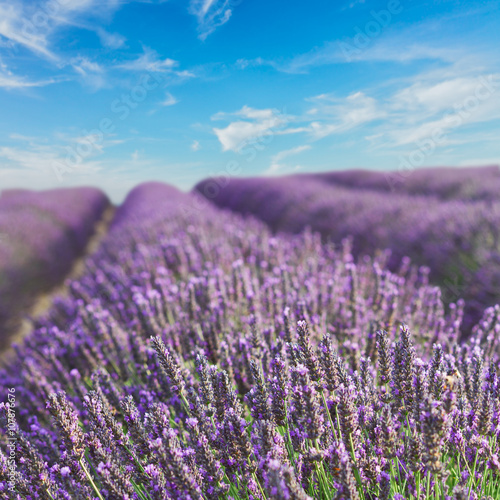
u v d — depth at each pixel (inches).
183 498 48.8
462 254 218.7
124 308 153.5
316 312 118.2
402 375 55.5
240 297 130.9
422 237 262.5
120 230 408.8
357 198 459.8
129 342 105.1
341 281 161.9
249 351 84.2
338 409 54.1
